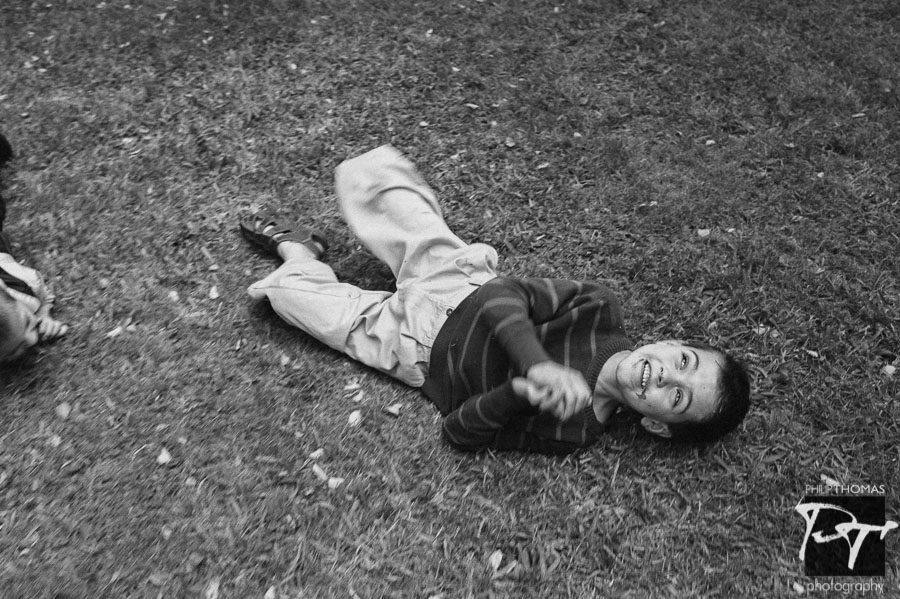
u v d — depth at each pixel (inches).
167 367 115.3
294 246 127.6
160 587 92.4
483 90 170.9
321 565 95.3
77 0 200.1
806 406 113.7
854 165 153.4
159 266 130.4
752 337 122.6
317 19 190.9
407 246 119.3
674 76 175.9
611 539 99.7
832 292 128.0
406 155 154.8
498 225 140.0
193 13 192.2
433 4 197.0
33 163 149.9
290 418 110.1
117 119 160.7
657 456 108.8
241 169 149.9
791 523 101.4
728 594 95.6
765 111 166.7
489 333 107.9
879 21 195.6
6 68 177.6
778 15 196.4
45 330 114.7
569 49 184.1
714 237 137.8
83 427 107.2
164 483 101.9
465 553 97.9
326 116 163.5
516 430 107.4
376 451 107.1
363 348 115.9
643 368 103.7
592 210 143.3
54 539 95.7
